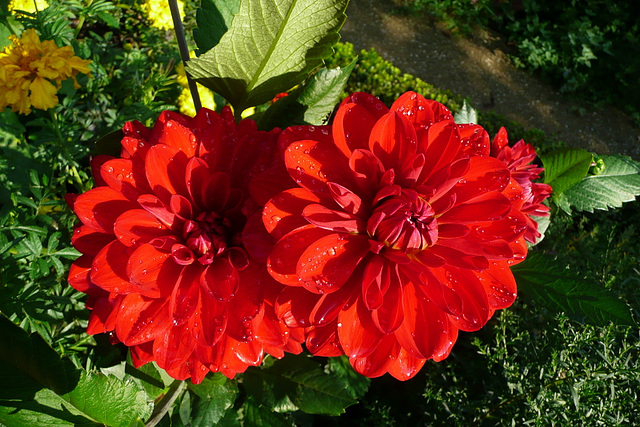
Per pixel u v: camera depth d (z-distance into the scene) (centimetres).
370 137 30
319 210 29
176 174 31
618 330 51
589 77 177
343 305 30
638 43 178
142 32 82
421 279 30
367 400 62
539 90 172
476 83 166
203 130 32
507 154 43
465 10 185
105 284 29
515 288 31
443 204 31
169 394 42
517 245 32
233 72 35
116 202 31
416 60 166
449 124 30
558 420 49
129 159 31
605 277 59
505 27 188
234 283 29
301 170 29
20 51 48
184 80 66
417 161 30
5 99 47
